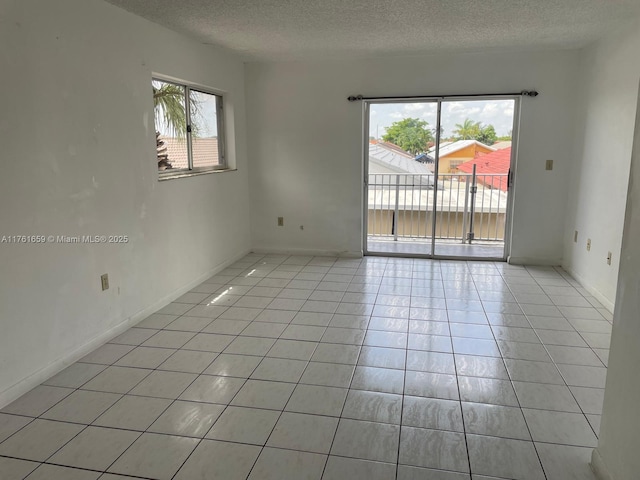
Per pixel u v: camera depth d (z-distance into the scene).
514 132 5.00
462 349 3.09
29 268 2.57
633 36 3.48
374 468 1.97
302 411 2.39
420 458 2.03
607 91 3.95
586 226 4.37
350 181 5.43
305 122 5.39
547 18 3.51
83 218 2.96
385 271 4.97
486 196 5.95
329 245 5.64
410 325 3.50
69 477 1.93
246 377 2.74
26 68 2.50
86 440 2.16
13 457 2.05
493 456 2.04
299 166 5.52
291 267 5.15
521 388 2.59
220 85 4.81
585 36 4.07
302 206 5.62
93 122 3.02
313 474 1.94
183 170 4.41
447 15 3.44
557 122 4.82
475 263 5.25
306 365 2.88
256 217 5.78
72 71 2.82
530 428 2.23
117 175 3.28
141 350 3.11
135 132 3.46
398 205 6.11
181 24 3.68
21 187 2.50
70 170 2.84
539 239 5.11
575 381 2.66
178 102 4.28
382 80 5.12
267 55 4.95
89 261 3.04
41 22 2.58
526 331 3.37
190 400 2.50
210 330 3.43
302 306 3.93
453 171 5.77
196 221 4.45
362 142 5.31
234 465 1.99
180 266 4.19
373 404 2.45
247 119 5.53
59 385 2.65
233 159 5.28
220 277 4.78
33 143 2.56
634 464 1.65
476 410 2.38
